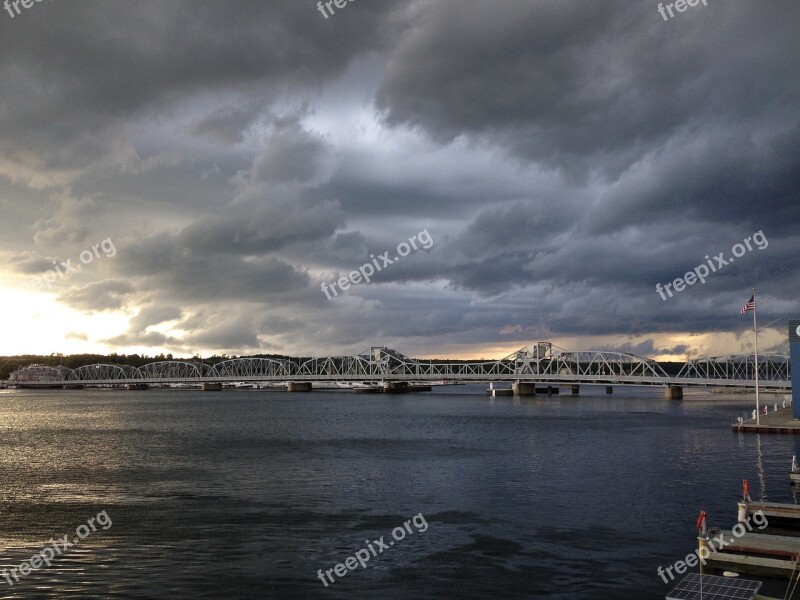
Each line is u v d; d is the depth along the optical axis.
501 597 31.05
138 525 44.03
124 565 35.81
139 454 83.00
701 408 196.00
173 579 33.69
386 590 32.06
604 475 62.41
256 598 31.20
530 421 141.12
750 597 28.30
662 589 31.75
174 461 75.56
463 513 46.72
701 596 28.47
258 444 94.75
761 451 78.38
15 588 32.53
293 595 31.55
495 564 35.56
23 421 152.25
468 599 30.88
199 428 127.19
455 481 59.75
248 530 42.66
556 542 39.34
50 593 31.88
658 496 52.00
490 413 176.25
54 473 66.62
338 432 115.31
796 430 95.06
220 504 50.44
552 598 30.81
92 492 55.78
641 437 99.56
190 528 43.19
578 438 99.75
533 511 47.12
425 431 116.19
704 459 72.44
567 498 51.56
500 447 88.12
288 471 66.62
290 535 41.44
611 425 126.62
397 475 63.50
